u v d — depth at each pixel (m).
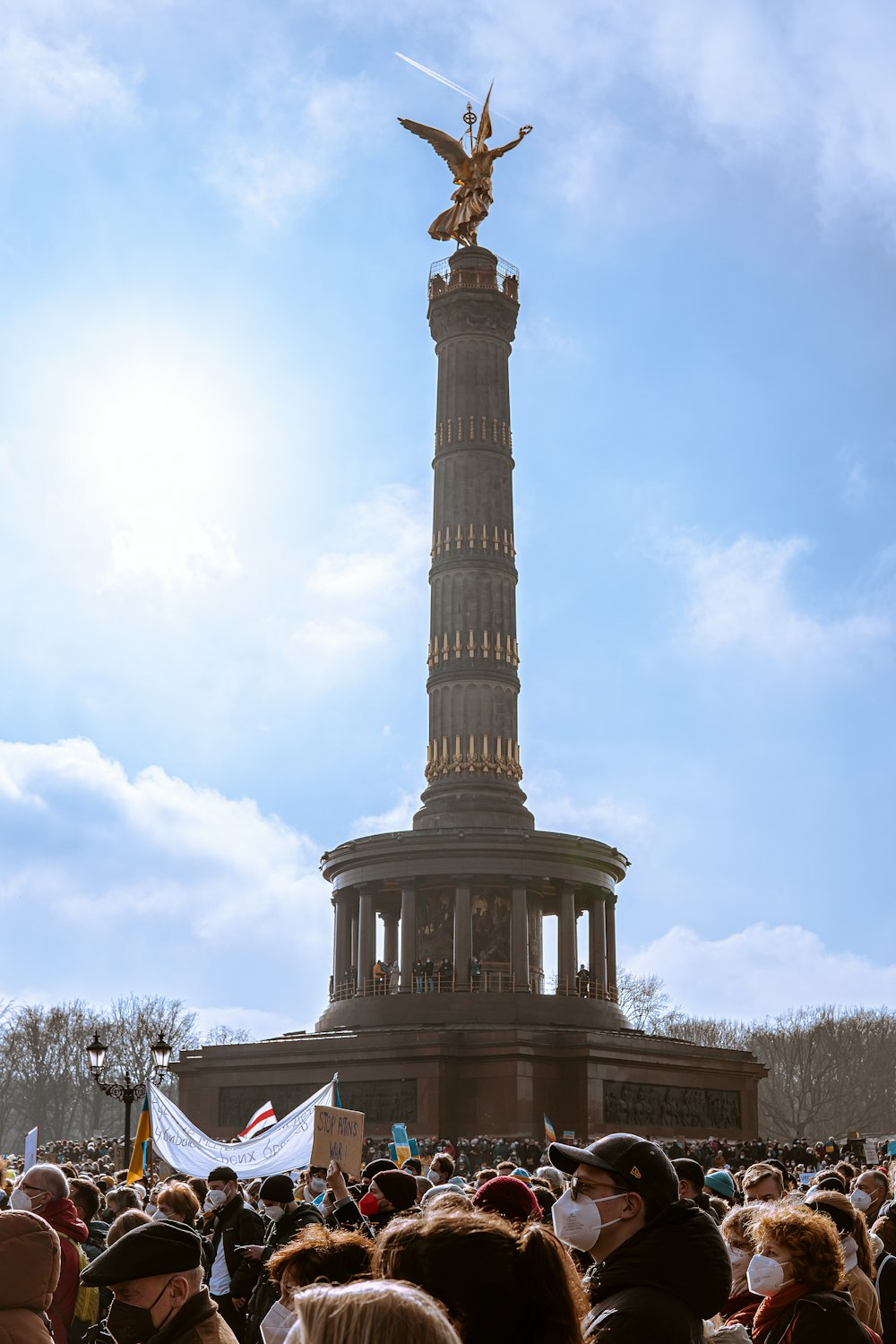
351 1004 88.12
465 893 88.75
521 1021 85.31
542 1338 6.44
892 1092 198.75
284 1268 9.27
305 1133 32.66
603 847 92.44
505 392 101.75
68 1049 186.50
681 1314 8.69
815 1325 11.76
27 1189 16.70
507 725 95.56
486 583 96.75
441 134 107.00
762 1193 17.27
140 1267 9.79
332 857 94.19
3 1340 10.40
